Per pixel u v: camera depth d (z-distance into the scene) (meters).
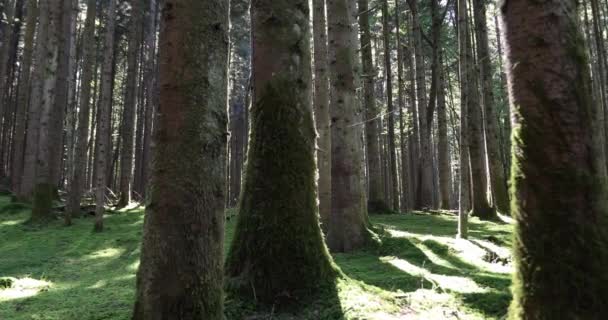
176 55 3.13
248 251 4.59
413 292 4.74
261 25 4.93
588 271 2.63
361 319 3.98
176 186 3.04
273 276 4.45
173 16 3.17
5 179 26.05
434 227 11.66
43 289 5.88
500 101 26.89
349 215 8.04
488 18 26.75
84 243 10.34
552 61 2.83
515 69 2.95
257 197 4.69
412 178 26.81
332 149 8.28
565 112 2.79
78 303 4.93
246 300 4.35
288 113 4.79
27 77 21.48
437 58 20.50
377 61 27.42
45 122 16.25
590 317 2.57
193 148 3.08
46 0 18.61
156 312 2.97
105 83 13.45
